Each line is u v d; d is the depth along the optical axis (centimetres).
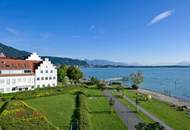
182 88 16438
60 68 14188
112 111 6569
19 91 9075
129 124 5312
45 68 11275
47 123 4325
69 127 4741
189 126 5356
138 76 15225
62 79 13538
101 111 6625
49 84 11512
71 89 10638
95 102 8194
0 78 9300
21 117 4428
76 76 14975
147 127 3944
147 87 17212
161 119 5938
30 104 7125
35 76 10800
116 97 9731
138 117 6019
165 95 12638
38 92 8894
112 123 5350
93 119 5688
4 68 9581
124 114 6356
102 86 13238
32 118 4450
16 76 9931
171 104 8806
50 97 8794
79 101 7544
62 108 6612
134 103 8325
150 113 6638
